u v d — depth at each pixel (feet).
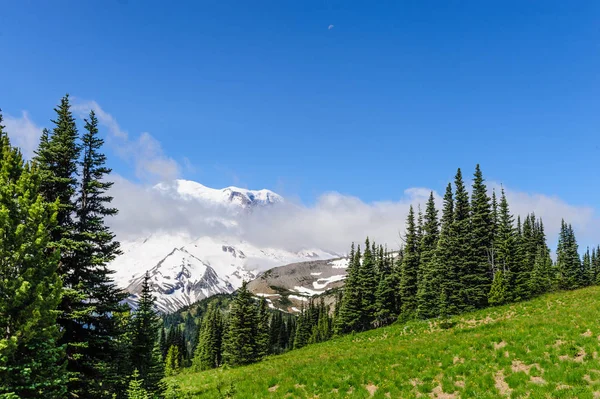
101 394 72.90
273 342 386.52
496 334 76.59
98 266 76.28
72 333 71.61
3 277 51.08
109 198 77.77
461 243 176.24
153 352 100.22
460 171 191.01
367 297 210.18
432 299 164.25
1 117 68.03
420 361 71.51
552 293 154.61
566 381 52.01
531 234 242.78
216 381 98.78
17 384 48.83
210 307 295.48
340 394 64.08
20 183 56.24
